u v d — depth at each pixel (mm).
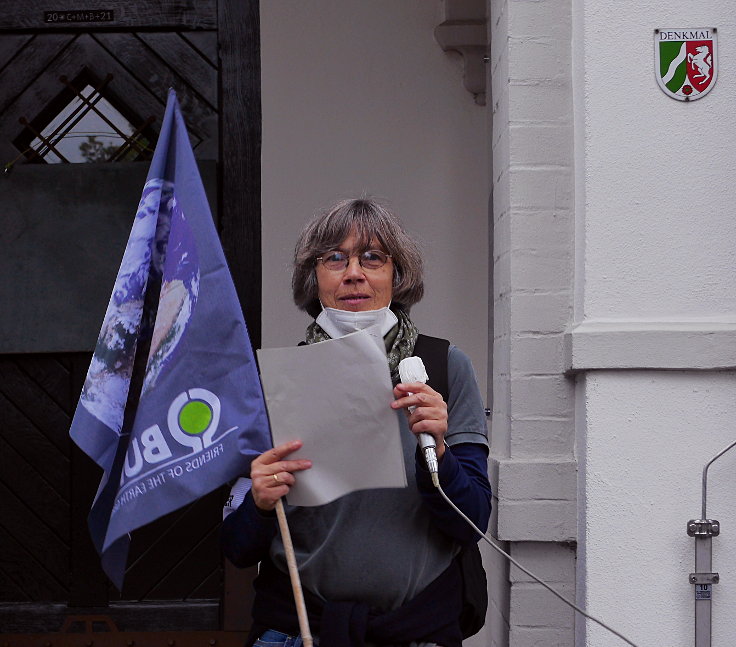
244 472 2016
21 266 3951
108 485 2111
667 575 2652
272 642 2127
